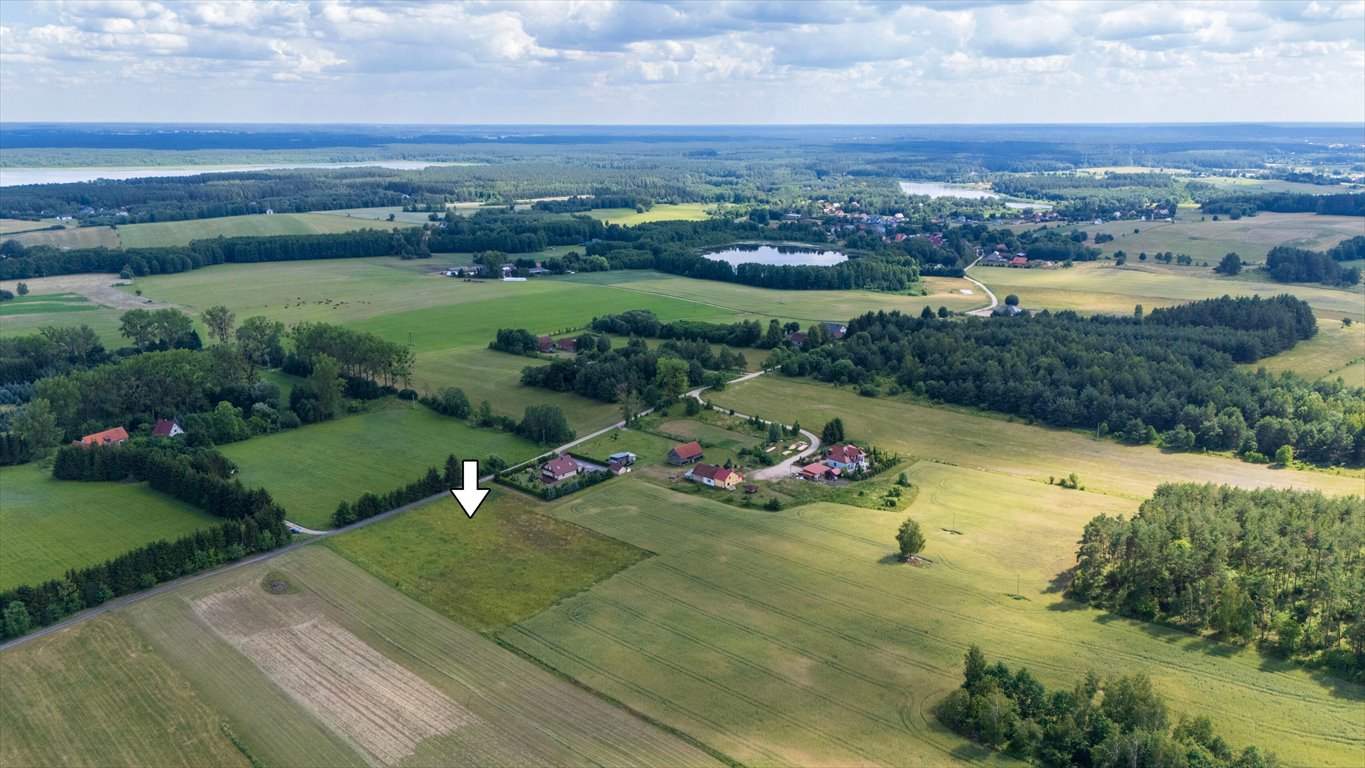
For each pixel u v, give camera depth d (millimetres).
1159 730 77062
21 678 89438
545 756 77812
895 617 100438
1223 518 112875
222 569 113125
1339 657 90500
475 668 91250
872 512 130500
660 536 122625
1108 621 99500
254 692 87125
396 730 81438
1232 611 94500
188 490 132125
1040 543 119562
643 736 80375
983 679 83062
